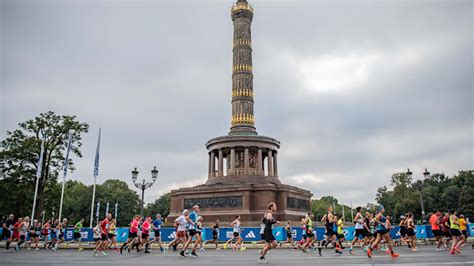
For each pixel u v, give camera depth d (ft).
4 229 110.83
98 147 188.75
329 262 63.10
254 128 232.32
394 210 452.76
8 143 218.18
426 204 420.77
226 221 183.73
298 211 198.80
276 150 225.76
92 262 66.39
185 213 82.89
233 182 203.51
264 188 185.57
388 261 63.57
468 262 59.72
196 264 61.16
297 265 57.98
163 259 74.13
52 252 105.09
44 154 219.20
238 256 83.10
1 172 212.84
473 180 401.29
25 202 219.61
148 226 100.53
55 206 266.57
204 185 201.57
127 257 81.35
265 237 62.39
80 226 132.05
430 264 56.39
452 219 81.66
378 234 72.49
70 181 260.62
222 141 217.15
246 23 245.86
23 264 62.34
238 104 232.32
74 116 232.94
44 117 225.76
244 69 237.04
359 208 88.99
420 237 141.08
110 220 111.24
